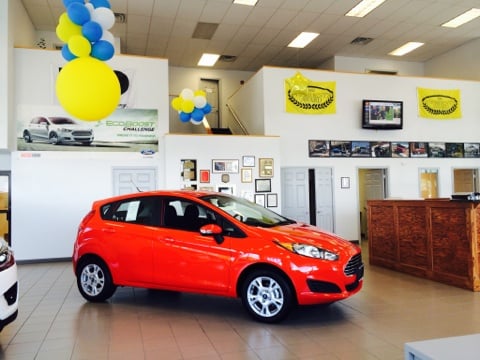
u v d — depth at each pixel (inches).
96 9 202.4
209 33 442.9
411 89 437.4
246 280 163.9
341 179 410.9
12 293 137.6
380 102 413.1
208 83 573.9
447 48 505.4
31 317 175.3
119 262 188.7
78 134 345.1
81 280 200.4
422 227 239.6
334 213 407.5
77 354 133.9
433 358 49.2
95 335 151.6
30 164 334.6
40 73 338.0
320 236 170.6
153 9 382.0
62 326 162.7
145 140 360.8
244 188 365.4
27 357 132.2
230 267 164.9
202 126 490.0
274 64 552.7
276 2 374.3
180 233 177.5
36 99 336.5
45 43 411.8
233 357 129.0
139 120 360.5
